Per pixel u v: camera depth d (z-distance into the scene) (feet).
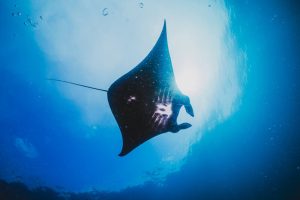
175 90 12.82
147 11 46.34
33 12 46.29
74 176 52.39
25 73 48.93
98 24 48.26
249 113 40.73
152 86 12.82
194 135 47.85
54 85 50.08
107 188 50.70
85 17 47.80
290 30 33.01
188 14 42.93
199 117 46.29
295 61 33.63
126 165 52.34
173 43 43.62
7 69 48.08
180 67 43.32
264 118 38.68
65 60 49.29
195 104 45.16
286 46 33.94
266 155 37.81
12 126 50.39
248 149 40.50
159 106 12.63
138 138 12.50
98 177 52.47
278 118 36.96
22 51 47.85
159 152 50.65
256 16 35.29
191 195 44.27
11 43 47.06
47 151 52.44
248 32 36.83
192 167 47.19
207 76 43.37
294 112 35.35
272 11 33.63
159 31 47.24
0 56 47.19
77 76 50.29
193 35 43.04
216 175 43.32
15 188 45.09
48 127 52.01
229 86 42.60
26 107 50.55
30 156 51.11
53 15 47.11
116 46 49.34
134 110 12.61
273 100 37.19
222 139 44.73
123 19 47.85
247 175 38.81
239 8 36.42
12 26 46.19
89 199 49.24
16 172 48.57
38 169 50.60
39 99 50.47
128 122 12.60
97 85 50.90
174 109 12.64
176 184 46.96
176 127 12.38
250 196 36.88
